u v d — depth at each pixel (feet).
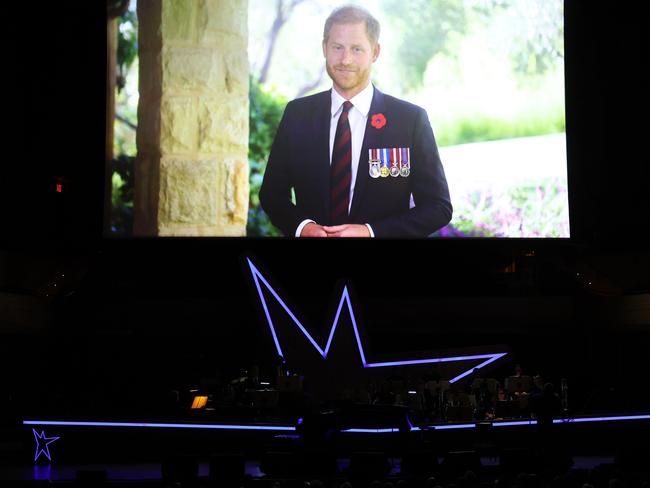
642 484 23.11
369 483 24.86
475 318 52.42
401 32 47.80
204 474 33.37
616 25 49.49
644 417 38.42
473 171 47.67
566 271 53.01
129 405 47.93
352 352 44.98
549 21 48.21
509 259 53.57
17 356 47.44
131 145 47.44
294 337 44.93
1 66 47.73
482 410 42.83
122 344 52.65
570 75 48.29
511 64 48.01
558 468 28.89
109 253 52.60
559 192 47.98
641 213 49.75
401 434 35.60
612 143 49.83
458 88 47.78
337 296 45.39
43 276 50.29
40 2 48.19
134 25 47.52
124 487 26.43
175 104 47.50
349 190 47.16
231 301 52.24
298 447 32.83
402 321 52.24
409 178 47.34
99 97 47.42
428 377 44.27
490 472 28.50
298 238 47.11
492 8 48.14
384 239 47.09
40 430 36.35
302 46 47.75
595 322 52.16
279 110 47.70
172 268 53.31
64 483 26.40
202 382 44.55
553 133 48.01
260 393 39.11
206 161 47.55
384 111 47.47
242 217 47.42
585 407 45.47
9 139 48.03
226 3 47.78
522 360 53.31
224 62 47.70
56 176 48.73
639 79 49.57
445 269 53.72
